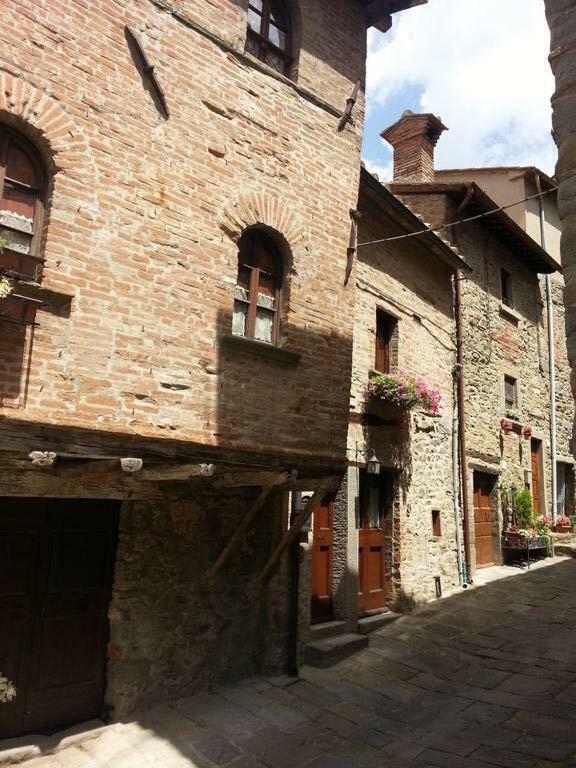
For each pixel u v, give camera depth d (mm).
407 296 10680
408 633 8500
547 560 13797
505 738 5336
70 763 5168
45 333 4898
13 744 5367
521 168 17188
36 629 5758
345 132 7836
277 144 6930
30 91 5004
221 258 6191
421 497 10484
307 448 6719
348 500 8648
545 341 16875
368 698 6465
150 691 6113
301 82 7406
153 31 5918
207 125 6250
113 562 6273
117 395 5246
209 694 6504
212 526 6855
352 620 8367
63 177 5125
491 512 13359
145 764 5105
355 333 9117
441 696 6492
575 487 17094
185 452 5684
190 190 6008
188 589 6555
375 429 9398
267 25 7438
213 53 6418
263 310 6867
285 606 7242
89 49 5426
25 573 5777
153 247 5648
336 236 7492
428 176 14328
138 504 6266
